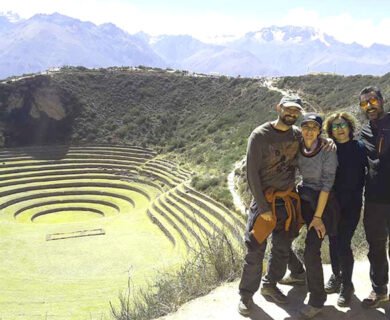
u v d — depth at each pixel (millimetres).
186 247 28344
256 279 5430
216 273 6895
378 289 5480
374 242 5574
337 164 5352
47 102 69562
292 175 5523
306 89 62688
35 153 62062
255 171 5277
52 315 16688
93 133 68062
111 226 36250
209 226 29453
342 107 48719
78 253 29422
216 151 51938
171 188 46219
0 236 34281
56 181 53469
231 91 74562
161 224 34812
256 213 5492
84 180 54000
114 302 17734
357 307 5523
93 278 23531
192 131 65125
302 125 5238
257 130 5273
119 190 50875
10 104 67562
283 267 5645
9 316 16734
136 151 62969
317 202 5344
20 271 25875
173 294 6340
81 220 42938
